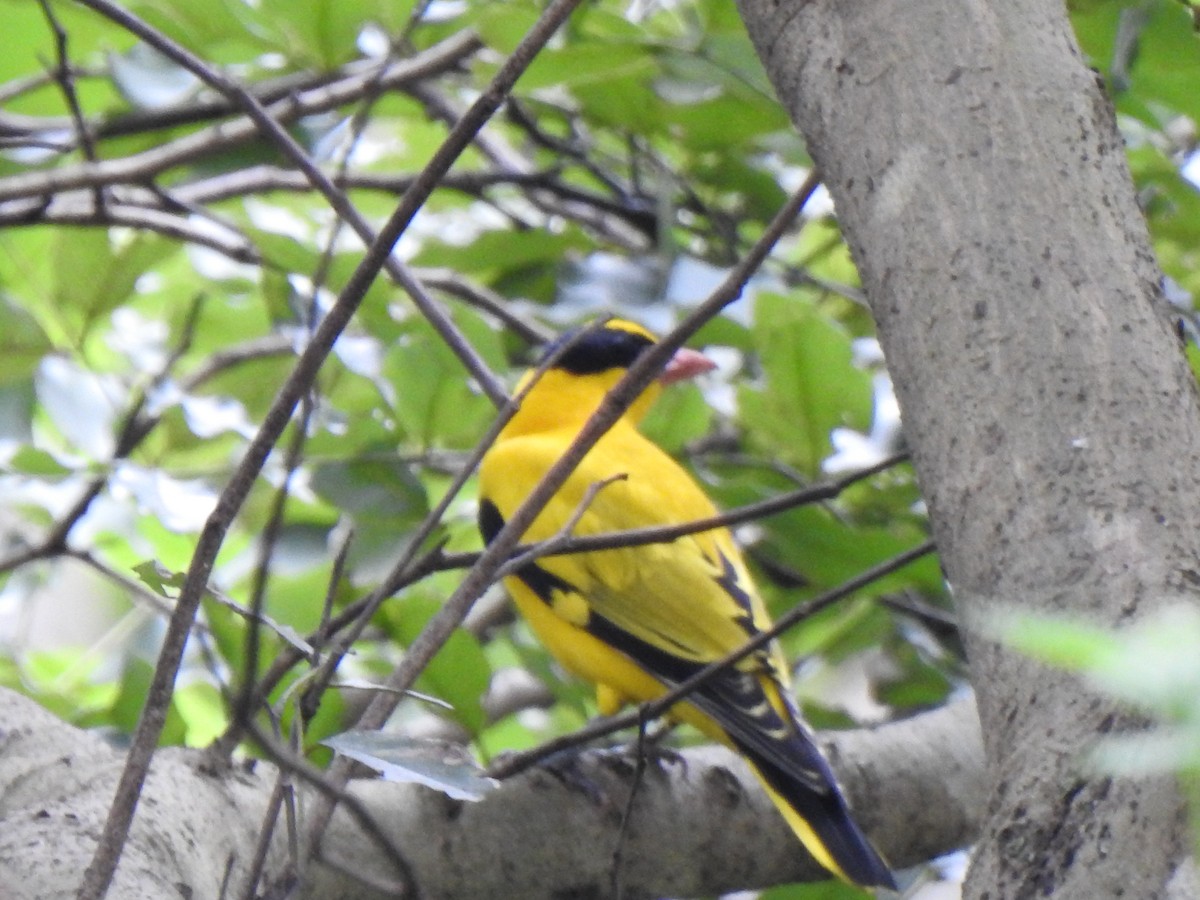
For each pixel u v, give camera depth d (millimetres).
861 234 5102
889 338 4949
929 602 11188
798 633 11391
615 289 10602
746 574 9914
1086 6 8961
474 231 12992
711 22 9586
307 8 9547
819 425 10203
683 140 11195
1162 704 2434
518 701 12234
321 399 10430
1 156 11477
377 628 9719
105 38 10648
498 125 14227
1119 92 8484
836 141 5230
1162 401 4465
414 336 9875
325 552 9883
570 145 12430
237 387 10969
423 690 8008
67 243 10297
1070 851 3836
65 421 10180
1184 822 3686
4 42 10555
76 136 10336
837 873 7406
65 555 9125
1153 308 4672
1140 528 4242
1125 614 4105
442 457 9734
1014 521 4418
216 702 10945
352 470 9312
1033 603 4281
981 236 4770
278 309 10180
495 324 12266
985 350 4641
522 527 5656
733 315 10273
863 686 13594
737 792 7793
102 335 12898
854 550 9414
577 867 7164
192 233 10359
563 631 9656
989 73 4977
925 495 4773
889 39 5156
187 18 9703
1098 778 3852
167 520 8289
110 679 11453
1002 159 4848
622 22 9727
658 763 7855
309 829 5629
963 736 8539
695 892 7684
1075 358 4535
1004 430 4535
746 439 11375
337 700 7465
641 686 9508
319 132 10758
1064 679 4051
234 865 5973
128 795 4430
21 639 11195
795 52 5434
